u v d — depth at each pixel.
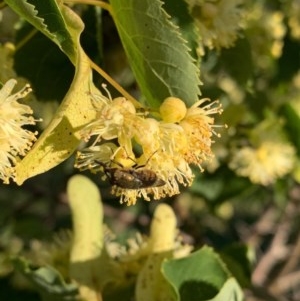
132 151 0.12
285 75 0.22
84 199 0.16
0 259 0.18
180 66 0.12
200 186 0.22
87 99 0.11
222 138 0.21
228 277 0.15
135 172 0.12
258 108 0.22
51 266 0.16
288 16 0.22
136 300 0.15
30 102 0.14
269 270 0.27
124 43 0.12
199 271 0.15
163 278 0.15
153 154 0.12
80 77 0.11
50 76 0.15
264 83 0.22
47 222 0.25
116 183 0.12
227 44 0.16
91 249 0.16
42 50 0.15
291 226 0.28
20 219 0.25
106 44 0.16
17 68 0.15
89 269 0.16
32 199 0.25
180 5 0.14
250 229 0.28
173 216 0.16
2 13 0.15
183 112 0.12
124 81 0.17
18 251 0.21
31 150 0.11
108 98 0.12
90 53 0.15
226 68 0.17
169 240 0.16
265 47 0.21
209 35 0.15
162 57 0.12
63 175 0.24
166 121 0.12
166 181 0.12
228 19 0.15
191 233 0.22
